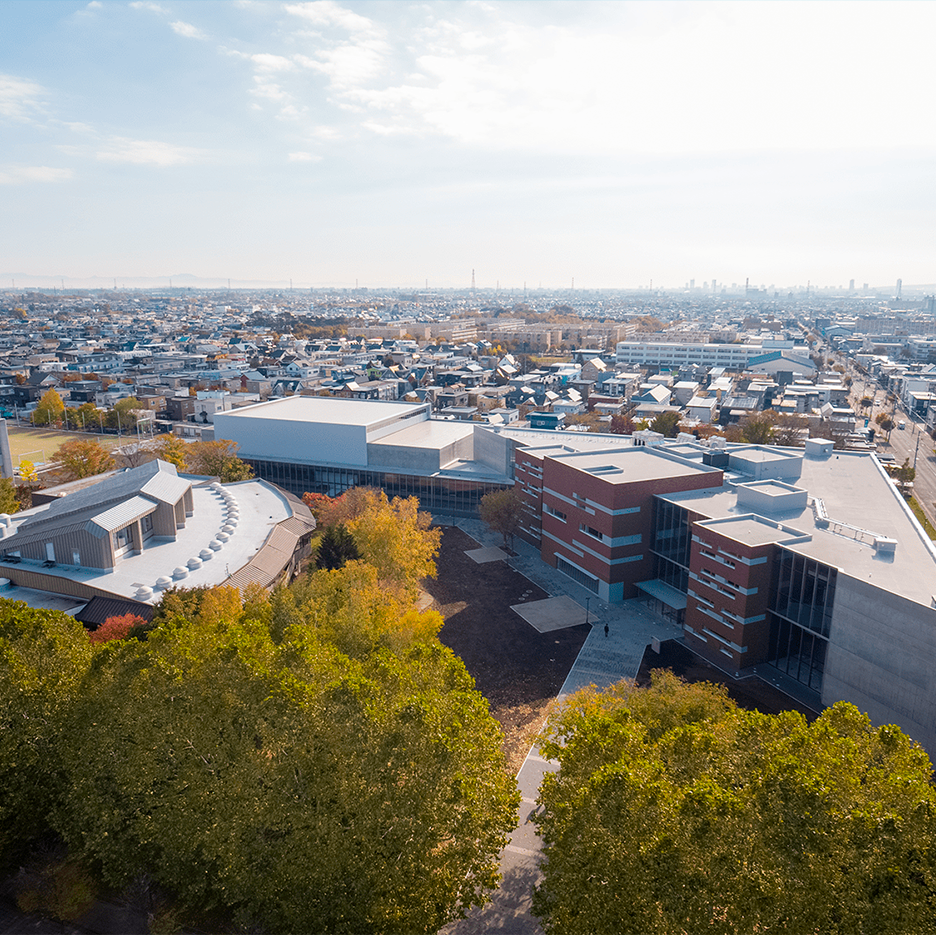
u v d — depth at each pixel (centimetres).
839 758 3641
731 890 3106
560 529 10688
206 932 4434
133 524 8919
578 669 7919
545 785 4122
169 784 4225
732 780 3716
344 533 10038
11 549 8756
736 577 7825
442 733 3975
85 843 4269
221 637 5181
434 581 10375
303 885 3878
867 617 6544
